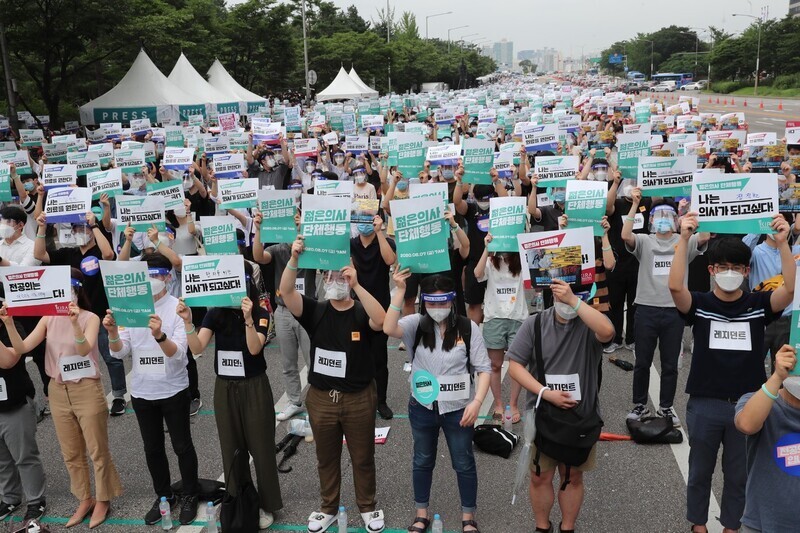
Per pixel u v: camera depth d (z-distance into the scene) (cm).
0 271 473
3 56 2330
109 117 2352
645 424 598
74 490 512
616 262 801
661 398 613
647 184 668
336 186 673
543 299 805
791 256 411
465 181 785
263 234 640
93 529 500
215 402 493
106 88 3591
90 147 1262
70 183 980
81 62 3145
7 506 525
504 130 1931
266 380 491
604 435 608
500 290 620
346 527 477
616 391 708
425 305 450
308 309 475
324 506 489
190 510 505
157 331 467
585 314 409
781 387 323
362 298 453
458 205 775
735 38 9169
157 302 512
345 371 466
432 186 664
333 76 5500
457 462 462
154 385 490
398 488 542
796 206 680
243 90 3139
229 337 481
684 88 10075
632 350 816
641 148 841
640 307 604
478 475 556
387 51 5809
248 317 462
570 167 807
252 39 4194
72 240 716
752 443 338
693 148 1134
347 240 454
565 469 432
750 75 8744
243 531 464
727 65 8912
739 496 435
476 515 500
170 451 623
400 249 450
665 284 590
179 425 499
